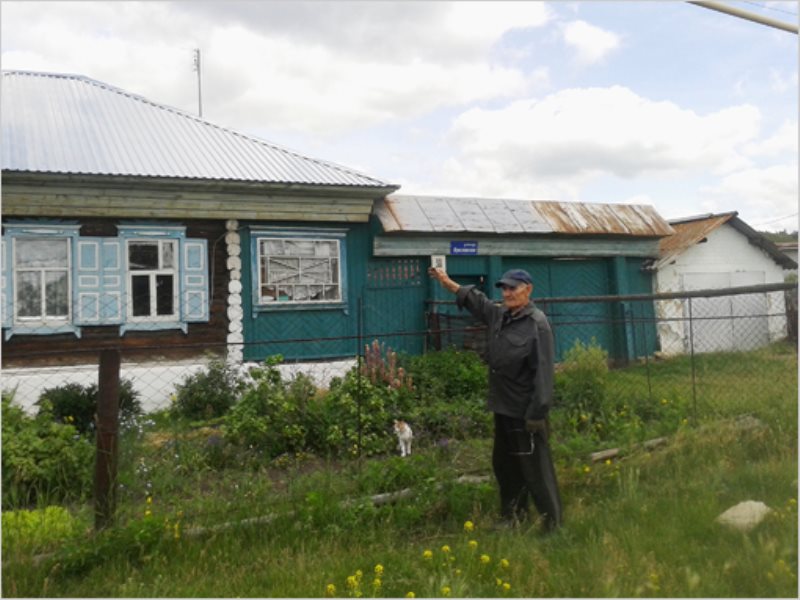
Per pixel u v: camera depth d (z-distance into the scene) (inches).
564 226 553.6
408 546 184.2
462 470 236.4
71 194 408.5
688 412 297.1
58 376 393.1
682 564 161.5
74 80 554.9
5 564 161.3
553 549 177.8
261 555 174.1
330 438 279.1
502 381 197.8
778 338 650.2
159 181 418.6
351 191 470.3
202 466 253.4
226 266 456.8
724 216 655.1
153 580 161.0
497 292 531.2
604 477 224.2
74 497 218.7
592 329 573.0
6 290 398.0
